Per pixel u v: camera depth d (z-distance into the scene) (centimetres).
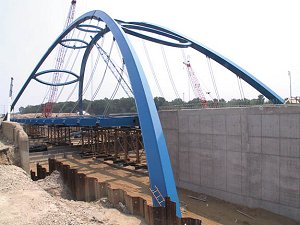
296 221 1562
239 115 1838
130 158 3425
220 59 3391
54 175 2258
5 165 2042
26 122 5438
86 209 1562
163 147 1909
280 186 1634
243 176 1819
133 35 3756
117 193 1747
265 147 1705
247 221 1603
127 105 11088
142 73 2297
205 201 1950
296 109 1566
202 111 2088
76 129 5484
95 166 3144
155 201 1712
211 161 2027
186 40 3688
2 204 1246
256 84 3127
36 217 1113
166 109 2555
